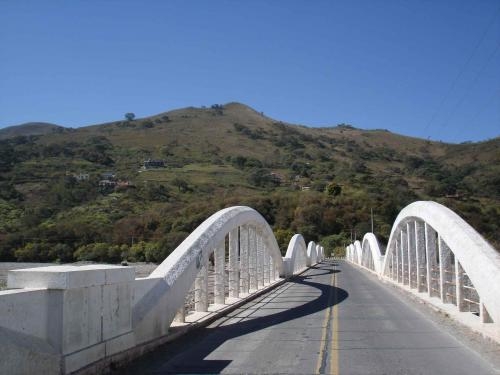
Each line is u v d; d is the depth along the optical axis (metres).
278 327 14.62
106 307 9.22
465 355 10.27
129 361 9.87
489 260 12.49
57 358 7.52
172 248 63.72
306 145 186.25
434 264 19.98
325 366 9.47
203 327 14.75
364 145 197.88
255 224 26.72
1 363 6.25
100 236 71.19
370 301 21.61
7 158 115.94
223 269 19.62
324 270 51.81
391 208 99.69
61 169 114.75
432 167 125.44
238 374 8.93
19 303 6.96
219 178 123.50
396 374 8.76
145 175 119.31
